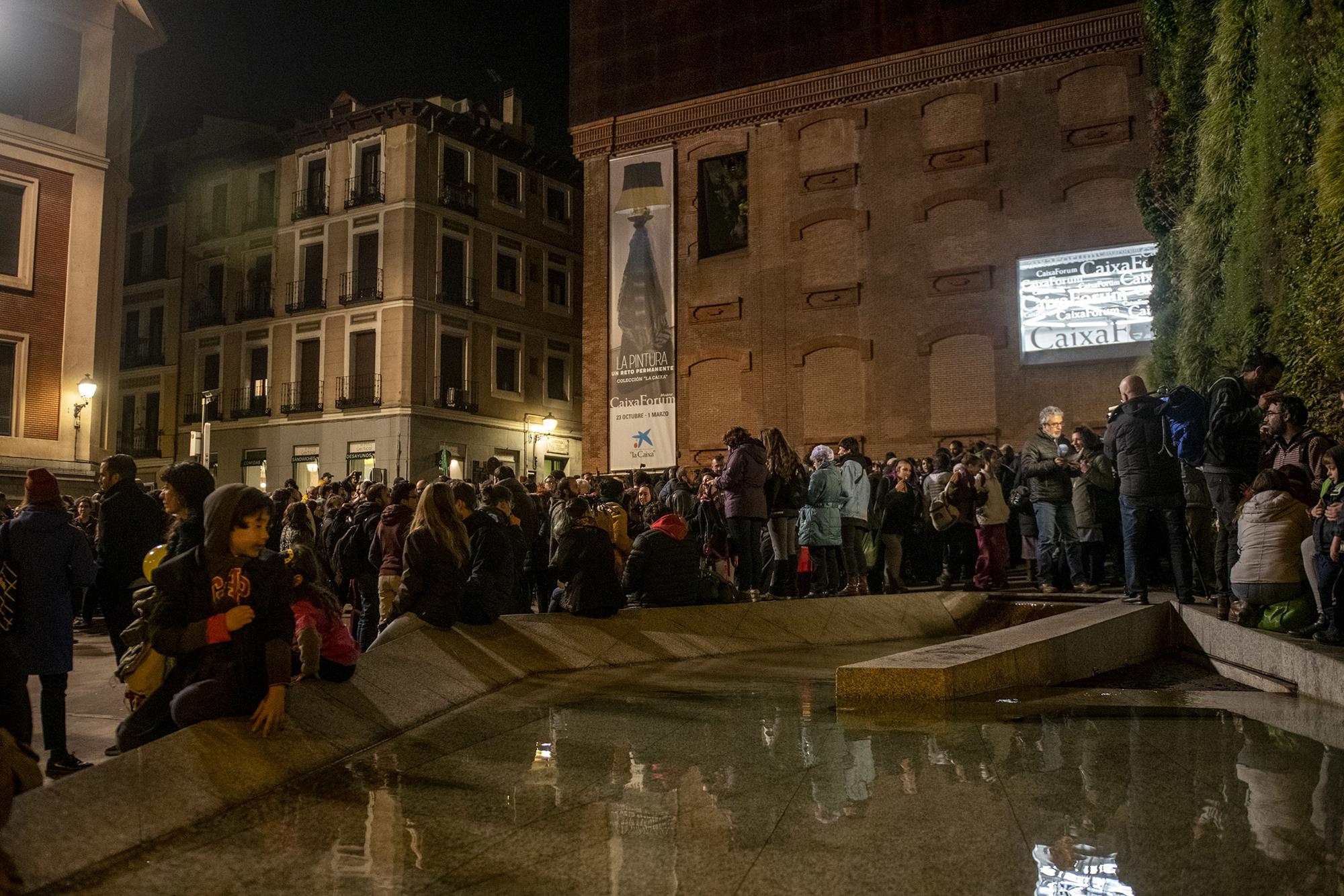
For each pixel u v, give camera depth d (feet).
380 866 10.42
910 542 48.70
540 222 139.03
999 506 40.32
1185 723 17.40
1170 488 29.68
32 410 81.76
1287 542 23.76
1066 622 26.96
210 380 137.90
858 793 13.03
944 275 78.84
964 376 77.82
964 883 9.66
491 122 135.54
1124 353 73.00
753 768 14.55
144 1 91.71
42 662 17.51
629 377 89.25
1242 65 45.29
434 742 16.56
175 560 13.91
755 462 36.91
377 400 119.96
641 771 14.46
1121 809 12.03
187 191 142.72
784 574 39.73
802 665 27.30
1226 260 44.21
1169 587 39.34
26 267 81.82
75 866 10.18
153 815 11.53
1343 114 33.99
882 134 82.17
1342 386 32.17
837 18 84.23
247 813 12.34
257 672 14.26
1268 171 39.73
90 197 85.87
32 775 9.62
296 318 129.18
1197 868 9.90
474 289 127.65
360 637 32.42
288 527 27.86
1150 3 59.47
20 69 82.79
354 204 124.67
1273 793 12.57
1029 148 77.20
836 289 82.43
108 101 87.61
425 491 23.77
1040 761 14.62
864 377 80.89
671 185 89.40
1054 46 76.59
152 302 144.46
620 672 25.64
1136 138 74.02
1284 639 22.03
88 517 46.29
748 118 86.89
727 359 86.22
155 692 14.23
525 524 34.32
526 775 14.26
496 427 129.49
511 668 23.91
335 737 15.67
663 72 90.63
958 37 79.61
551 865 10.40
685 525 32.32
